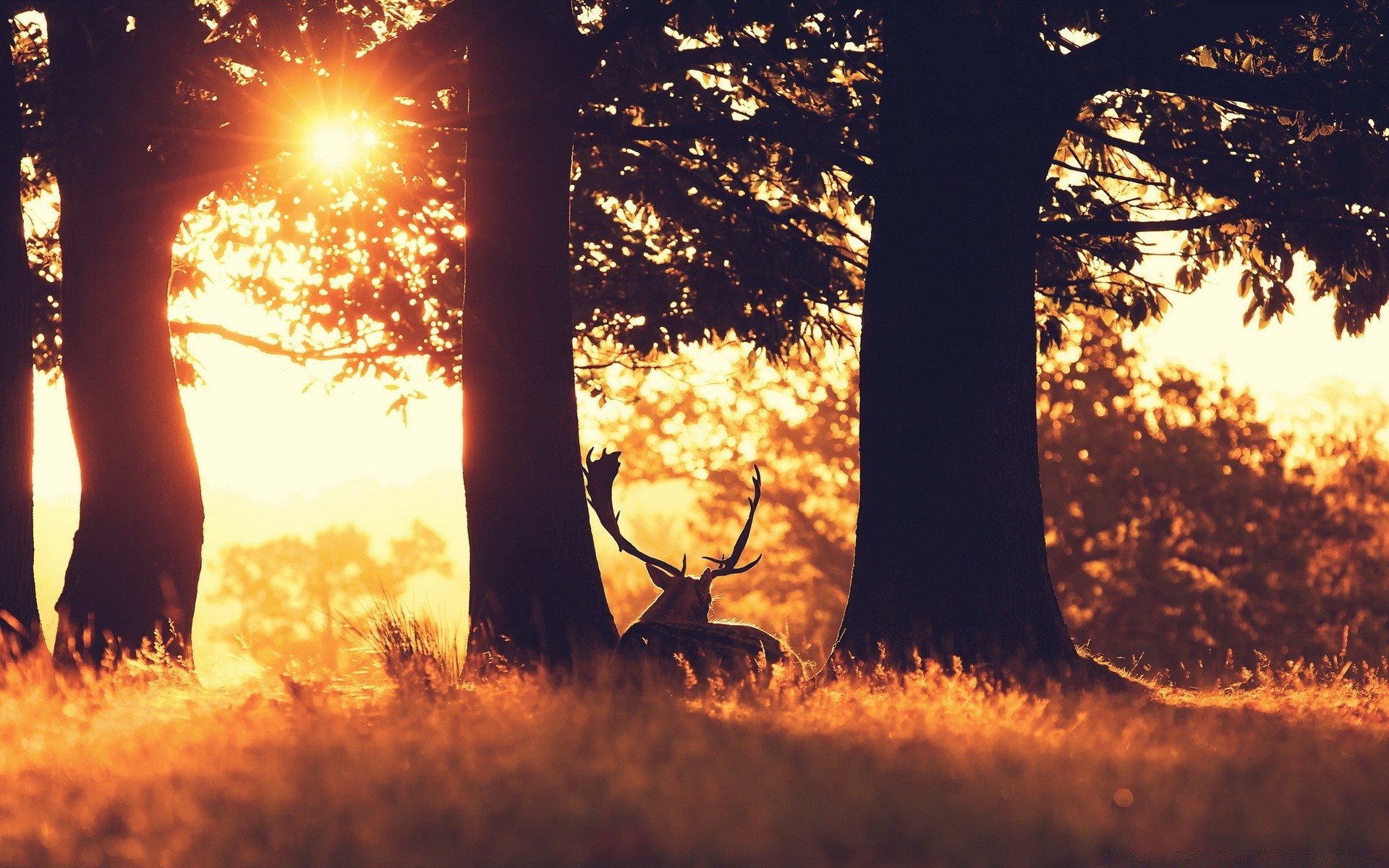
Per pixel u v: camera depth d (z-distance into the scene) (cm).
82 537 2052
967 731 1045
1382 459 6875
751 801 758
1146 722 1204
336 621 1545
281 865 646
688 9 1888
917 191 1762
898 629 1673
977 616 1667
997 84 1739
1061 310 2628
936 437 1711
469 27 1855
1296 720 1323
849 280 2873
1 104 1794
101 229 2048
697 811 726
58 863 670
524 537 1759
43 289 2850
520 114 1831
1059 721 1173
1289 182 2138
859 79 2444
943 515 1695
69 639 1797
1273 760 993
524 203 1819
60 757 973
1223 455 6600
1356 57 1909
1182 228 1997
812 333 2925
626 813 738
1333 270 2175
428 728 1022
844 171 2383
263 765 880
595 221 2803
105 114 1873
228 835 707
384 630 1529
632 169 2678
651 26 1970
